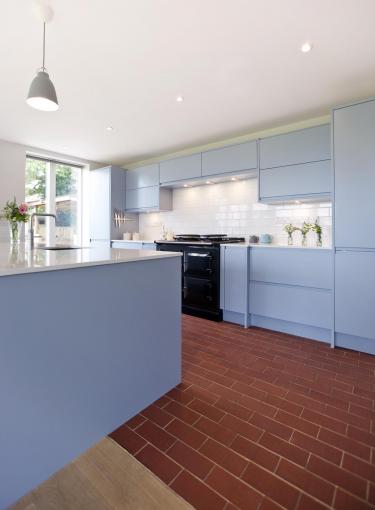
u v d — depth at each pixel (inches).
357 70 87.7
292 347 101.3
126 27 68.7
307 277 106.7
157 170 168.4
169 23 67.6
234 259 124.6
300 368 85.4
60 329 47.9
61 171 185.0
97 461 50.4
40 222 174.9
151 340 67.1
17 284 41.8
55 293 46.9
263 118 123.2
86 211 194.7
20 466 43.3
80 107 112.0
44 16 64.2
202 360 90.4
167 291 71.2
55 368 47.4
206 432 57.7
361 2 62.0
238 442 55.0
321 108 113.8
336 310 99.8
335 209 98.4
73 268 49.3
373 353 95.5
